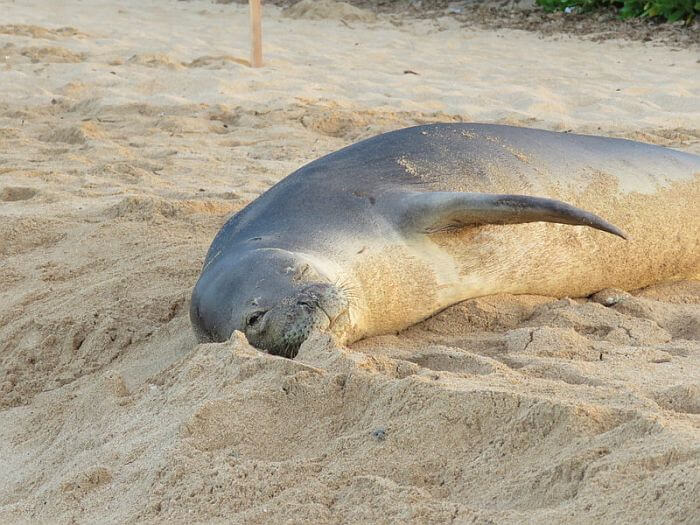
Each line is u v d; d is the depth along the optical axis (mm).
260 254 5930
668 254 7457
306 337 5480
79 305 6953
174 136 12422
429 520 3789
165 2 24234
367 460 4262
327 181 6664
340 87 15117
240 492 4074
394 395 4594
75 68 15977
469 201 6090
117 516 4078
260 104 13859
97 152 11445
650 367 5344
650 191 7363
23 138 12180
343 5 21875
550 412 4266
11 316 6918
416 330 6430
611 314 6453
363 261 6164
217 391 4879
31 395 5973
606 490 3736
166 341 6328
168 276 7324
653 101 14125
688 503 3516
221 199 9391
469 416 4387
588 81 15383
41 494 4395
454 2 22016
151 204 8938
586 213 5918
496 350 5922
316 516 3873
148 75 15602
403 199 6375
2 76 15375
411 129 7227
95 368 6176
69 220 8812
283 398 4723
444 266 6422
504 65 16750
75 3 23641
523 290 6875
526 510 3824
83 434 4973
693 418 4328
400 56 17594
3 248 8258
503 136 7246
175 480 4191
